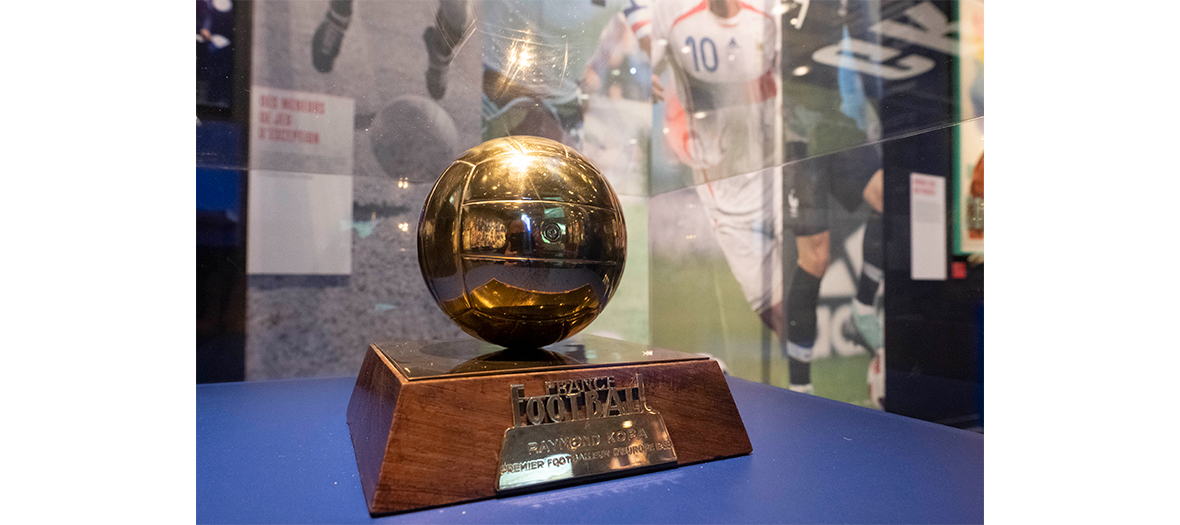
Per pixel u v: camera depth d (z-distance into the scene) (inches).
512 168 46.1
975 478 45.9
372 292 96.2
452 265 46.1
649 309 115.8
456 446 40.9
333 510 39.6
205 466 49.1
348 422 62.6
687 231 104.0
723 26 93.7
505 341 50.2
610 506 40.1
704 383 50.9
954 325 59.2
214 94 87.0
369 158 95.7
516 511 39.1
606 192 48.4
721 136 94.8
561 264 45.0
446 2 99.8
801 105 78.1
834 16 72.1
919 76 61.6
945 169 59.7
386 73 96.5
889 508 40.3
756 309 87.9
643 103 114.8
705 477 45.9
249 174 89.1
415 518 38.0
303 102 91.8
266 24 89.6
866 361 69.1
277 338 90.9
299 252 92.0
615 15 111.8
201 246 86.9
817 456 51.3
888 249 65.7
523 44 105.1
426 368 44.7
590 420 45.2
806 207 77.5
